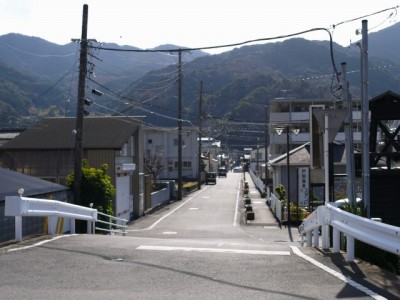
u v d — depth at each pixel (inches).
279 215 1106.7
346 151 478.3
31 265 302.0
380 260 334.0
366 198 458.3
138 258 327.6
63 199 717.3
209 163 3641.7
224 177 3710.6
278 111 2193.7
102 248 365.7
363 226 277.4
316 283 257.3
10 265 301.7
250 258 330.3
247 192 1929.1
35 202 410.0
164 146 2755.9
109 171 1032.8
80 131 770.2
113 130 1107.9
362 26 464.1
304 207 1153.4
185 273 282.0
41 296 229.9
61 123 1164.5
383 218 657.6
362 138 465.4
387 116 661.3
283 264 308.7
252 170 3698.3
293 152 1499.8
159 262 314.0
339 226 322.7
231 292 238.7
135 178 1221.7
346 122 479.2
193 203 1622.8
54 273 280.4
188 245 398.9
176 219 1188.5
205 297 229.1
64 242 393.1
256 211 1350.9
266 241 767.7
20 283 256.2
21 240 396.5
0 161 1080.8
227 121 2714.1
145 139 2758.4
